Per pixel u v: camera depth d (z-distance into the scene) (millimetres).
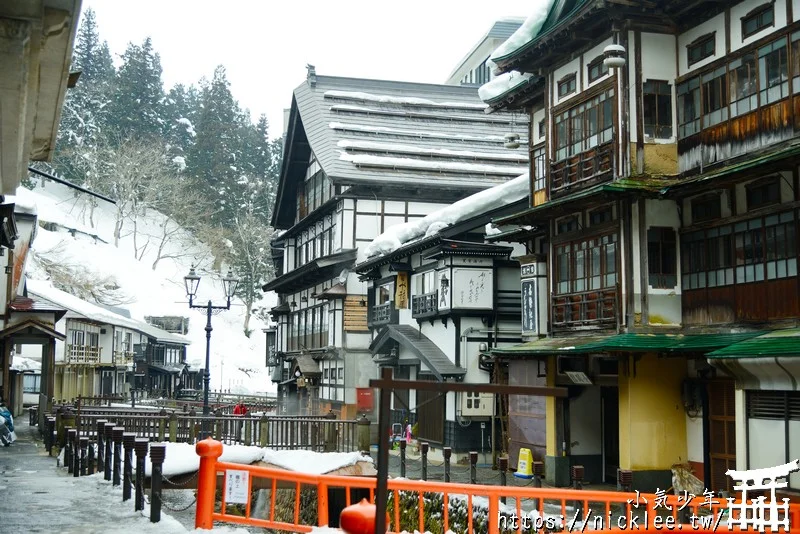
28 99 8016
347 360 40656
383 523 5551
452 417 28781
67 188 102500
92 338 58656
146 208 107688
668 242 19500
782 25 16812
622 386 19297
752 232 17391
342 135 45688
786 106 16484
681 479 17922
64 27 6727
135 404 49281
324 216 46000
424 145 46906
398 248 33031
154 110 111062
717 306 18281
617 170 19484
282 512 20219
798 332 15445
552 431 22266
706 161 18609
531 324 24406
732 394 17891
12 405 41562
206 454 10352
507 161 46312
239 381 82562
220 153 106250
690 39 19453
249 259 94500
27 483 16500
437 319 30766
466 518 15648
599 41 20812
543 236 24828
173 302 87812
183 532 10953
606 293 20156
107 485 16016
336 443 24516
